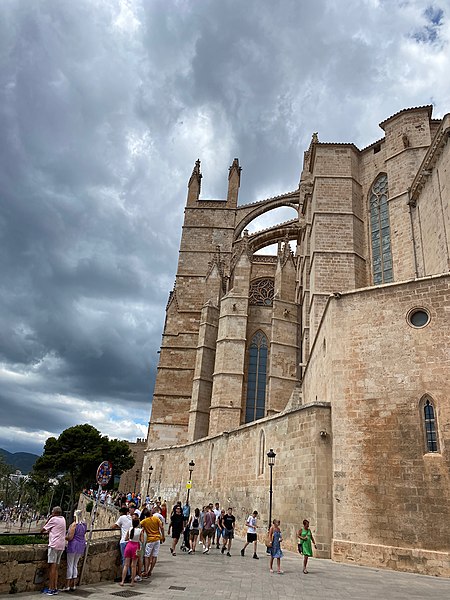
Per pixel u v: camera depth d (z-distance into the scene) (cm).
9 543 1101
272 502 2023
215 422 3772
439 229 2428
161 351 4719
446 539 1384
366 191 3294
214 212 5441
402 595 1020
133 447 8431
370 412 1645
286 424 2003
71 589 988
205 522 1831
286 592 1030
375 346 1717
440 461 1469
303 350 3444
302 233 4294
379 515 1508
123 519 1219
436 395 1544
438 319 1622
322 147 3384
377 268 3081
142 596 957
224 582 1150
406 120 3098
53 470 6519
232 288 4203
